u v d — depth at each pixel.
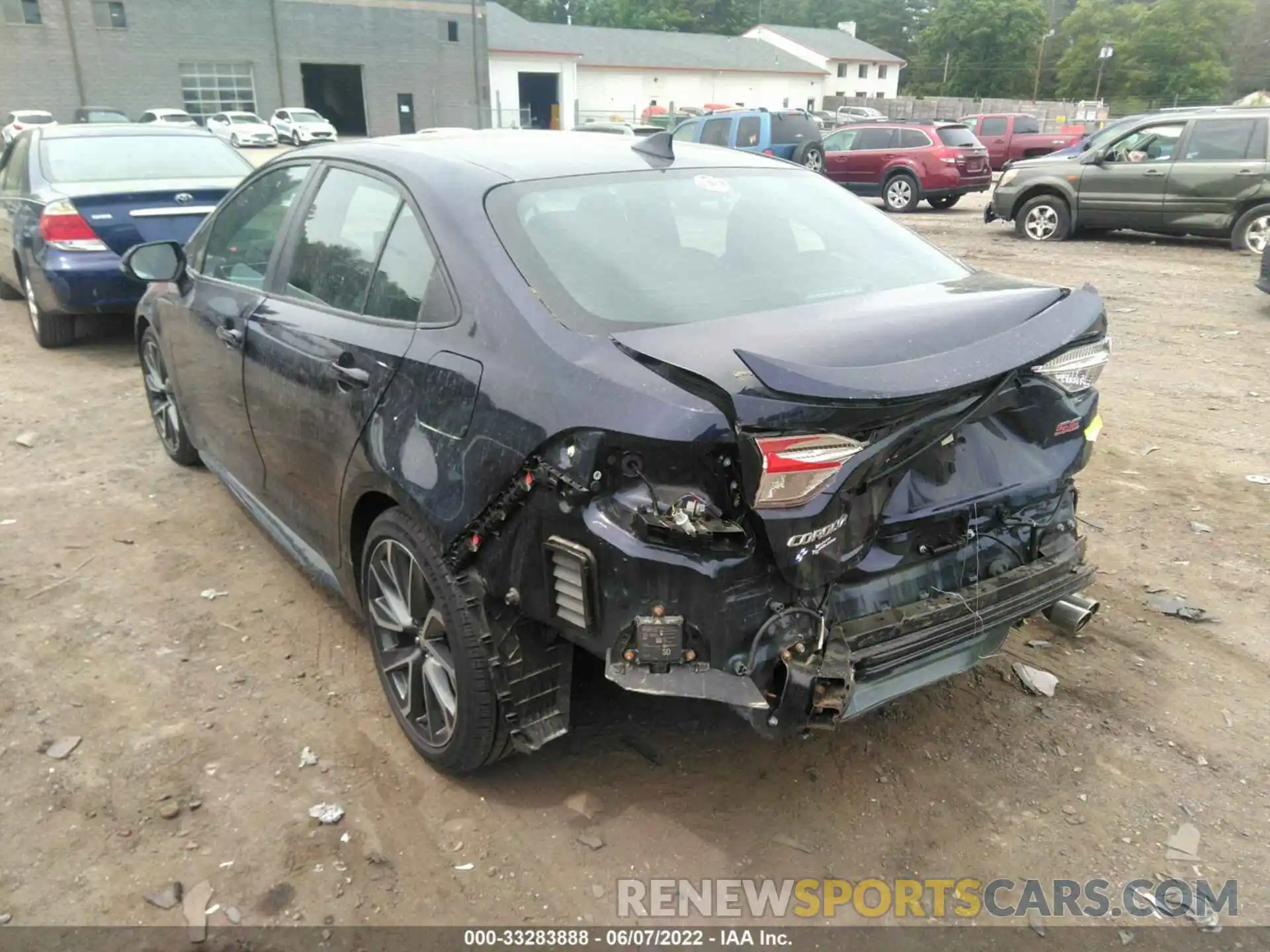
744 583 2.28
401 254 3.05
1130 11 81.50
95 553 4.50
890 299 2.81
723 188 3.37
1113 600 4.10
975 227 16.75
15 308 9.90
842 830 2.83
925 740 3.21
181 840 2.76
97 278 7.19
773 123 20.38
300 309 3.49
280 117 41.31
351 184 3.44
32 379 7.30
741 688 2.30
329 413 3.21
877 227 3.50
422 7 48.25
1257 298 10.20
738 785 3.00
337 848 2.74
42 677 3.52
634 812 2.89
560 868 2.69
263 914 2.53
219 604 4.05
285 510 3.82
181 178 7.90
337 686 3.50
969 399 2.43
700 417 2.18
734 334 2.47
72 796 2.92
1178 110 13.52
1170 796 2.97
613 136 3.79
